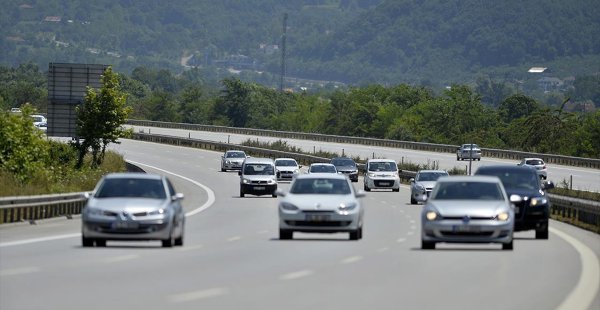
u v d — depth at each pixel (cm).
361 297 4338
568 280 5159
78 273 5062
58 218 9756
